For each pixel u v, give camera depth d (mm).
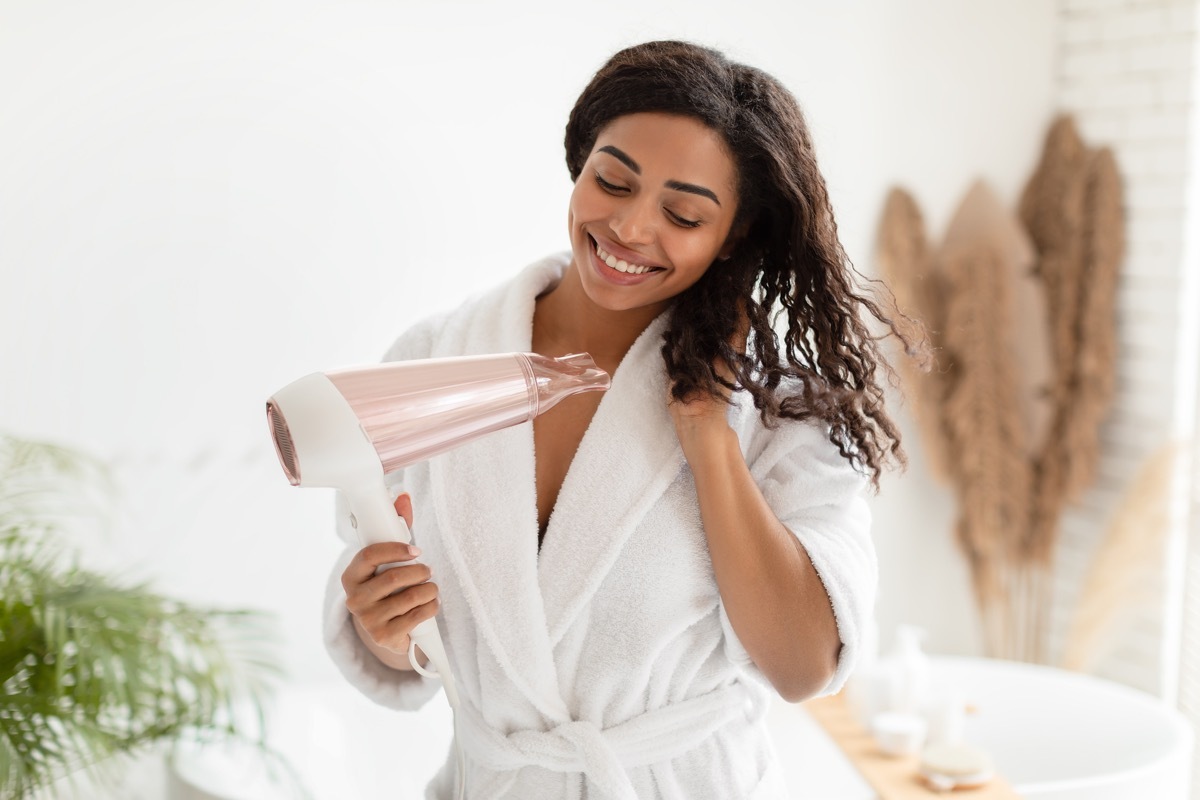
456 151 2367
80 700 1711
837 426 1091
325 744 2174
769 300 1110
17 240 2172
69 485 2223
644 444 1073
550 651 1068
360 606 937
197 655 2219
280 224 2301
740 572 1016
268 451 2344
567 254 1218
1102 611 2488
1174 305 2436
